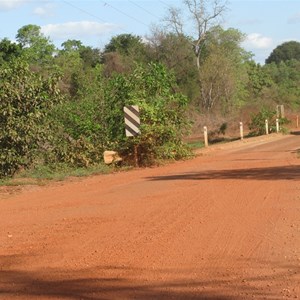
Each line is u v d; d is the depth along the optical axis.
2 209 13.39
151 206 12.95
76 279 7.85
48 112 21.81
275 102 81.38
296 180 16.36
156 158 24.12
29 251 9.36
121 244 9.59
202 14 67.06
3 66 21.81
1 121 20.31
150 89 25.41
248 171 19.42
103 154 23.48
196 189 15.31
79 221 11.52
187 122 26.05
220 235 9.98
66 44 80.88
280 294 6.97
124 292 7.24
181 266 8.27
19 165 20.89
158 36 68.69
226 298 6.90
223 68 66.19
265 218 11.23
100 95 25.70
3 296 7.25
